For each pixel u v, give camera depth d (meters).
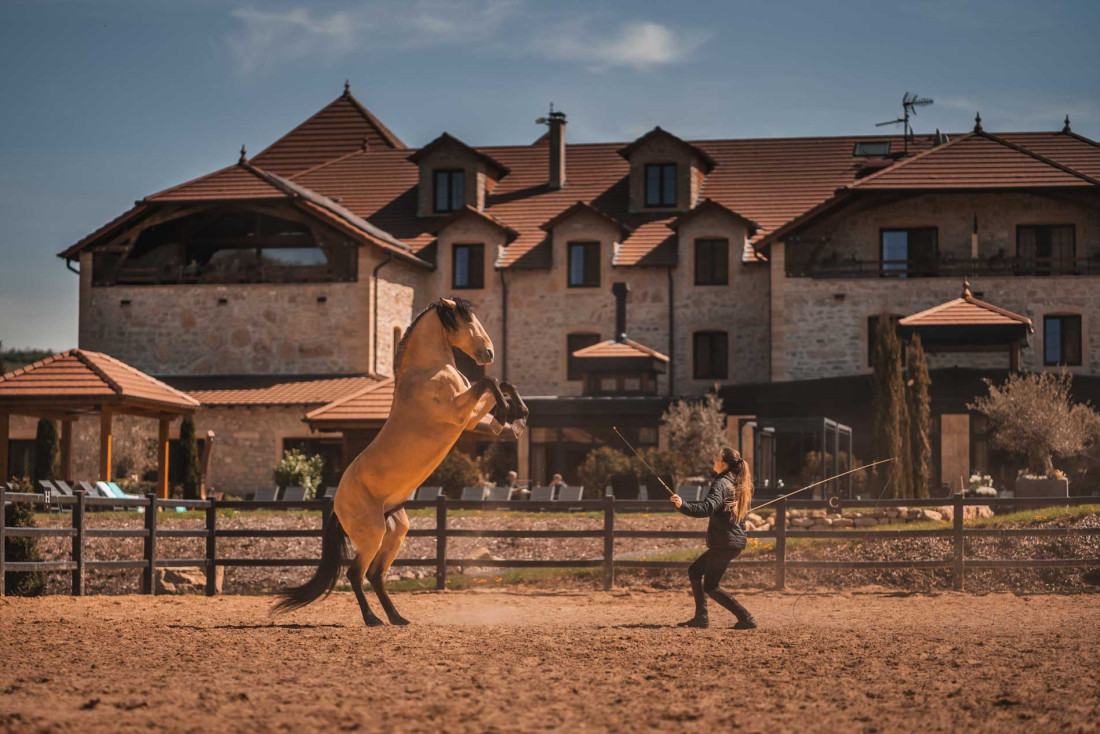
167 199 37.62
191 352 38.53
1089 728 6.50
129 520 22.84
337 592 16.78
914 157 36.72
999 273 35.72
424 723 6.52
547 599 15.38
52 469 28.80
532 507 16.80
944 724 6.61
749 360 38.28
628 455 32.97
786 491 25.16
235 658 8.89
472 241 40.25
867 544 17.62
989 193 35.88
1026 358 35.19
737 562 16.33
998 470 31.25
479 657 8.91
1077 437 25.88
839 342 36.03
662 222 40.62
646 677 8.04
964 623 11.80
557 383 39.25
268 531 16.94
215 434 36.28
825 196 41.34
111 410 26.17
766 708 7.01
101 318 39.00
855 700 7.26
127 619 11.95
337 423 30.42
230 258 39.38
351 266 37.84
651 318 39.00
